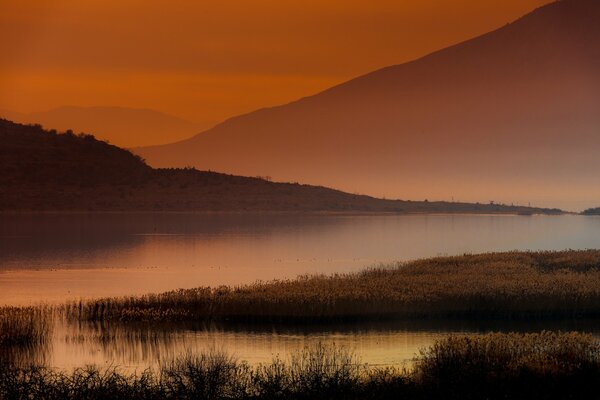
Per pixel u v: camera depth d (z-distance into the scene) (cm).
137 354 10062
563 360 7931
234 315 12056
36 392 7312
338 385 7456
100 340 10812
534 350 8206
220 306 12125
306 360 8725
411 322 11994
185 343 10650
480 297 12369
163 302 12719
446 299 12350
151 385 7525
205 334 11219
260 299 12244
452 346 8188
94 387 7362
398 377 7712
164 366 8319
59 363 9481
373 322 11969
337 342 10725
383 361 9525
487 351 8131
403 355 9894
